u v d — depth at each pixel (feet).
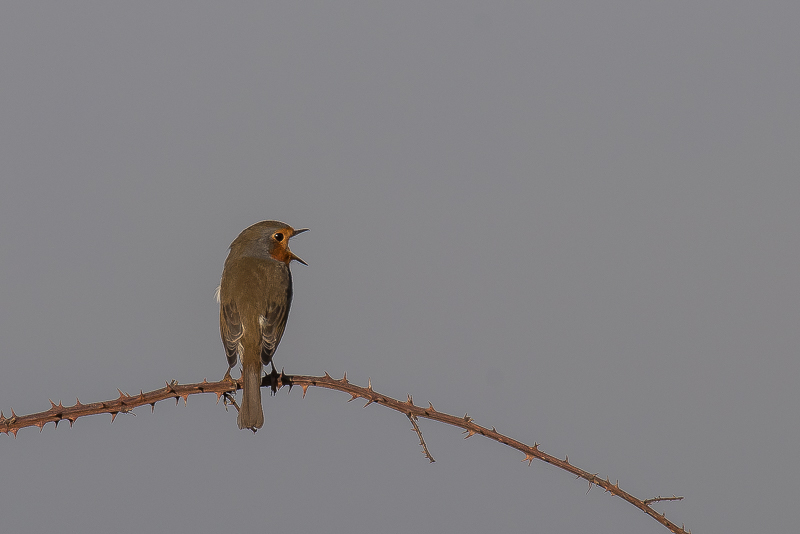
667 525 24.31
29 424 24.94
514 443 25.18
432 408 26.00
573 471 24.80
